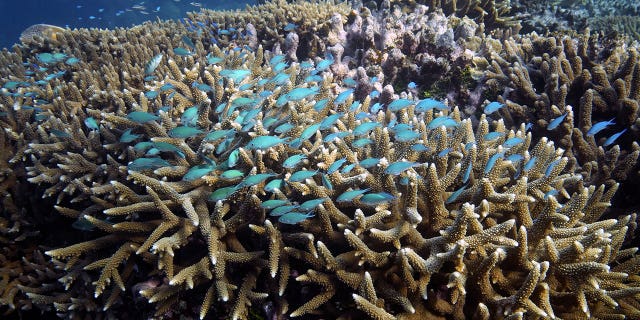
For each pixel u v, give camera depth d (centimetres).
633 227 67
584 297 49
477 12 162
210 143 66
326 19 138
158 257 59
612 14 203
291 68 100
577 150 83
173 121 78
